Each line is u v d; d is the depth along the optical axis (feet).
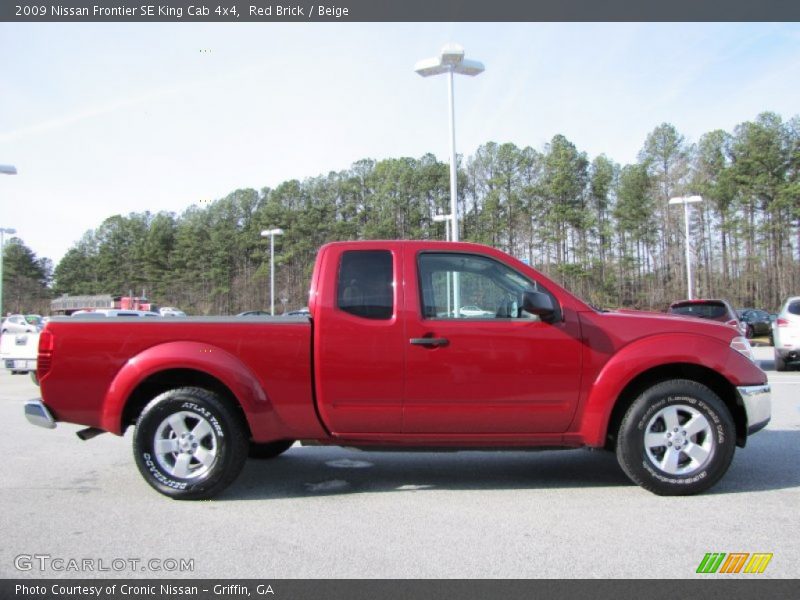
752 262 189.57
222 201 277.85
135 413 15.98
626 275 200.95
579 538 12.17
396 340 14.94
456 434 15.17
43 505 14.75
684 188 190.39
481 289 15.47
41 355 15.31
